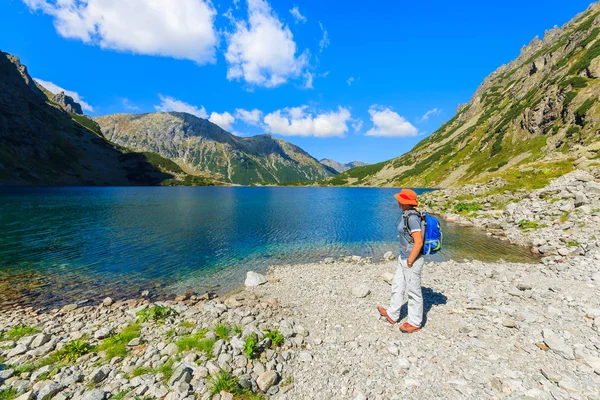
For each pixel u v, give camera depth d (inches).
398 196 349.4
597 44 6520.7
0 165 7386.8
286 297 558.9
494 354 287.3
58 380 274.8
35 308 552.7
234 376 273.9
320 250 1024.2
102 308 547.5
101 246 1052.5
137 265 833.5
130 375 283.4
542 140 5920.3
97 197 3666.3
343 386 256.8
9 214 1884.8
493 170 6318.9
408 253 343.9
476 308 409.7
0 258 893.2
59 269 792.9
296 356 314.2
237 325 407.8
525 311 376.8
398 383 255.8
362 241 1168.8
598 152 1838.1
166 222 1642.5
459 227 1328.7
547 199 1304.1
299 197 4571.9
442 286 533.6
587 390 224.8
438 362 282.5
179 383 256.7
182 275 751.1
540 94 7485.2
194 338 351.6
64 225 1485.0
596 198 1080.8
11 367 308.7
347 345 332.5
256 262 875.4
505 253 886.4
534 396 223.6
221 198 4040.4
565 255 758.5
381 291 540.4
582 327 325.1
